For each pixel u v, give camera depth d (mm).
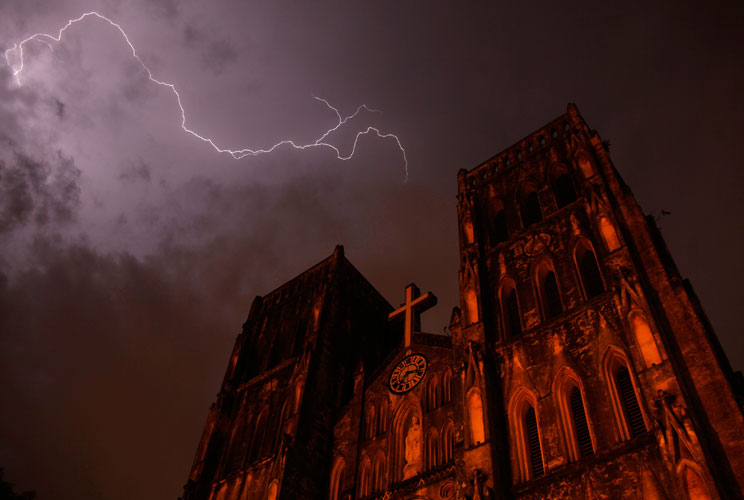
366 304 66250
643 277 37188
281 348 62688
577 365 37125
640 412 32969
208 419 58531
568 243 44562
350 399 54750
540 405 37156
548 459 34625
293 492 45719
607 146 49594
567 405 36312
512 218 51031
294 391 52719
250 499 48656
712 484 26391
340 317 60781
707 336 32906
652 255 38094
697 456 27406
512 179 54469
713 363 31469
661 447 28672
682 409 29109
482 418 37312
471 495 33938
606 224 41156
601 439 33281
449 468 40594
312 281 67562
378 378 51844
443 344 49156
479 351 40875
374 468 45438
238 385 61562
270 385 58375
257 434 55062
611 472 31594
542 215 49094
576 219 45406
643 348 32938
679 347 33031
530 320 42250
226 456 55094
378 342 64250
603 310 38469
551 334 40031
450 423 43375
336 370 56156
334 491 47188
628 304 35156
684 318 34125
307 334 57656
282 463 46625
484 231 51594
